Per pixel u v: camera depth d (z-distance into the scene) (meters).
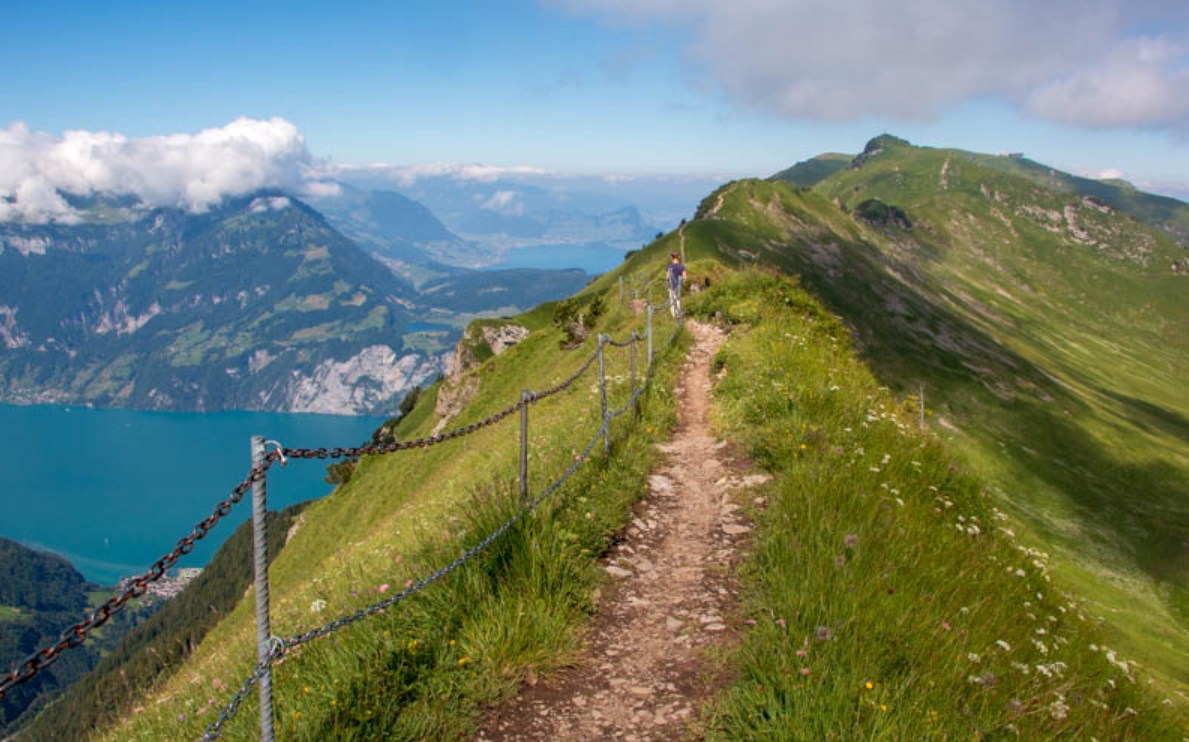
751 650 5.63
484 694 5.41
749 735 4.73
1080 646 7.61
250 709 5.19
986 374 127.38
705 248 124.75
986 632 6.13
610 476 9.62
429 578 5.66
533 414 21.31
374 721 4.91
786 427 11.07
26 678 2.74
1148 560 72.75
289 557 57.69
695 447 12.09
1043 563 9.77
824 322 22.58
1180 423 145.00
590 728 5.11
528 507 7.28
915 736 4.45
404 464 51.25
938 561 7.20
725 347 17.92
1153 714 7.14
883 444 10.73
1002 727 4.86
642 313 34.53
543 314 113.56
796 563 6.69
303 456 4.42
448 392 81.69
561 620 6.19
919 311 154.62
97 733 7.06
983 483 11.05
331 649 5.59
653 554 8.07
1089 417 119.50
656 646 6.16
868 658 5.11
